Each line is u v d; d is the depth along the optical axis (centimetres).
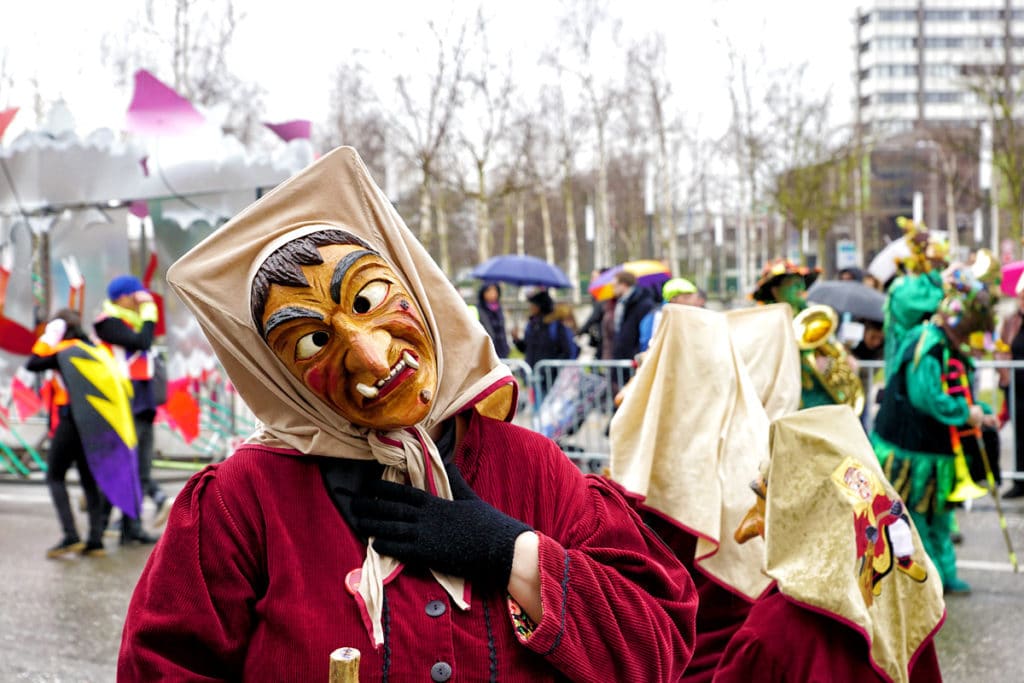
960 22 9100
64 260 989
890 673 262
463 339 184
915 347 550
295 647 161
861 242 4009
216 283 175
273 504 170
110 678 470
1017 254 2631
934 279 554
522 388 1019
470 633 166
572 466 192
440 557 166
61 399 708
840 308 889
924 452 552
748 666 270
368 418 167
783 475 270
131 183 903
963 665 470
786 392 425
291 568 165
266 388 177
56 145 924
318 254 168
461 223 4538
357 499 171
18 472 1016
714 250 5756
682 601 187
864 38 9250
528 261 1424
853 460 270
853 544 260
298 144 879
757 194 3738
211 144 886
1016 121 2997
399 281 174
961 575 619
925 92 9019
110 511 762
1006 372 866
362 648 161
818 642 262
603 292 1162
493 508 173
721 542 362
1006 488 898
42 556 705
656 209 4034
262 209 179
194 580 167
